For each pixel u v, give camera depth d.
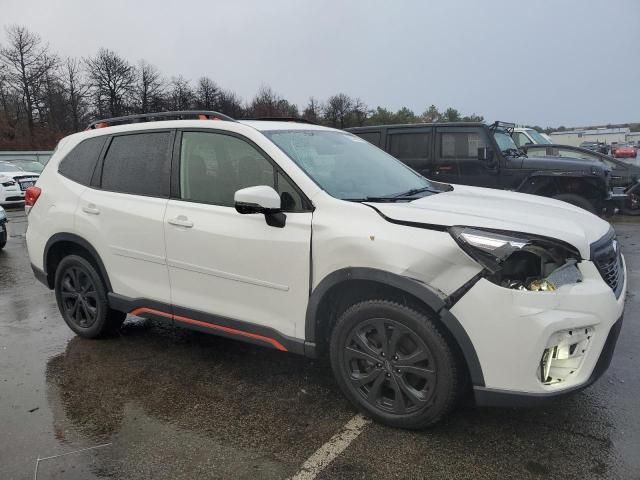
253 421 3.29
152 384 3.83
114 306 4.35
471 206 3.23
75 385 3.85
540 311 2.65
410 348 2.99
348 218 3.11
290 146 3.63
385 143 9.38
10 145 55.16
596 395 3.51
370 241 2.97
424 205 3.17
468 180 8.90
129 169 4.23
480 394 2.80
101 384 3.85
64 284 4.77
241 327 3.59
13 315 5.57
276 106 72.00
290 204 3.36
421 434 3.08
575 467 2.76
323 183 3.37
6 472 2.83
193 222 3.70
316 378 3.87
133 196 4.12
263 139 3.55
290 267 3.28
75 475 2.79
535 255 2.75
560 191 8.80
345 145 4.15
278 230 3.32
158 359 4.28
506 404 2.77
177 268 3.83
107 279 4.36
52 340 4.79
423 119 81.69
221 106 70.31
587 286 2.79
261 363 4.16
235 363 4.17
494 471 2.74
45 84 61.06
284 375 3.93
